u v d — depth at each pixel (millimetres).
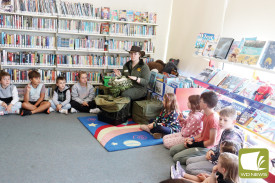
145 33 4945
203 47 3486
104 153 2855
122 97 3896
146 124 3764
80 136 3275
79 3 4406
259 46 2646
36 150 2807
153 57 5453
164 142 3102
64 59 4547
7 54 4234
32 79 4027
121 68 4945
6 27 4137
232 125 2357
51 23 4344
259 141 2639
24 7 4133
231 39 3053
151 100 4066
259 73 3174
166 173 2533
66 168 2484
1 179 2230
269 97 2477
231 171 1841
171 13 5316
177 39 5031
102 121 3830
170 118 3369
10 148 2805
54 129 3438
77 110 4242
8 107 3777
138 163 2691
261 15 3115
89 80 4824
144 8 5113
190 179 2217
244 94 2742
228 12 3676
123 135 3352
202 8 4273
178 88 3695
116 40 5016
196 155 2672
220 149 2215
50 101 4141
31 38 4301
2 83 3789
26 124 3529
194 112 3012
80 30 4512
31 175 2322
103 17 4574
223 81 3143
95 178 2354
